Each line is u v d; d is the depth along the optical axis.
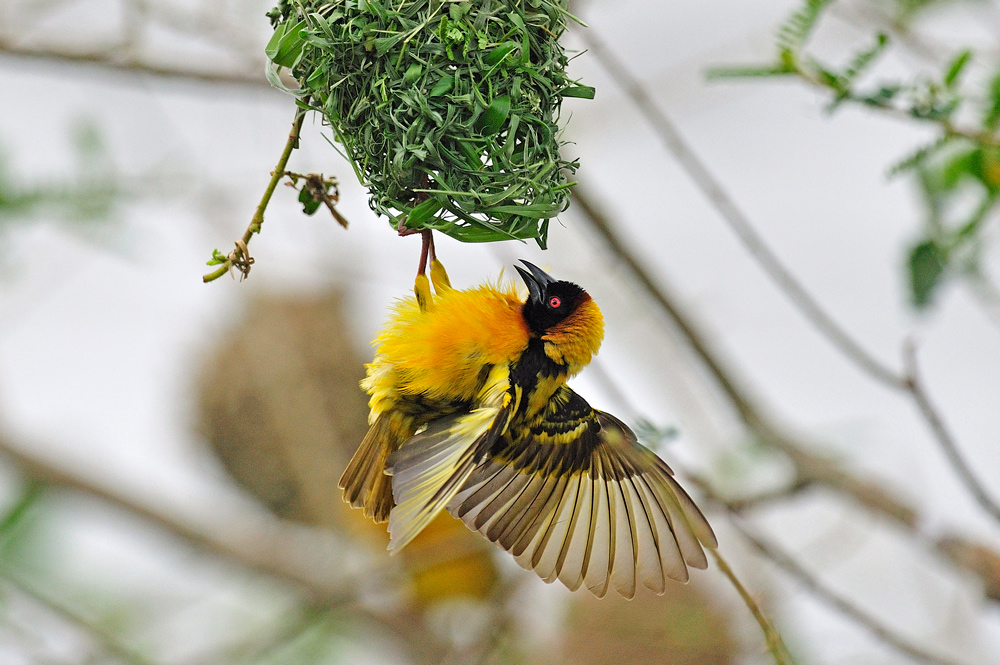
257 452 15.11
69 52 10.59
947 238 8.08
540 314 7.14
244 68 10.63
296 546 14.55
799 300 9.20
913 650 9.35
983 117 7.16
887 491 11.03
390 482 7.11
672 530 7.25
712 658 12.16
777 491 10.84
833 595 9.41
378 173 6.55
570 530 7.16
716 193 9.26
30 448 14.05
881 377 9.04
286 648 13.37
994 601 10.43
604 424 7.41
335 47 6.33
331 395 15.29
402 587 13.31
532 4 6.51
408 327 6.88
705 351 11.24
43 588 12.25
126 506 14.29
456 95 6.31
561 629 12.86
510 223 6.59
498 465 7.13
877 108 7.00
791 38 6.91
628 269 11.18
